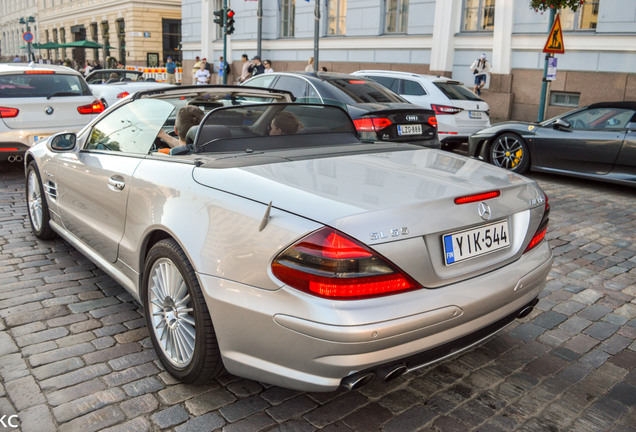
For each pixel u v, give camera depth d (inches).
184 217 103.2
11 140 288.0
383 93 313.4
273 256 87.2
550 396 109.4
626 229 231.6
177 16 1518.2
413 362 90.1
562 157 318.0
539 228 111.3
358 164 111.0
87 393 105.9
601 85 517.3
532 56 563.2
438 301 88.4
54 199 170.9
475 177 108.2
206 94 141.1
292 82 320.8
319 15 626.2
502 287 97.2
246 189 96.7
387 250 84.4
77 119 307.6
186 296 105.3
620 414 104.3
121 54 1578.5
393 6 690.8
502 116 590.2
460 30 625.3
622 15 494.9
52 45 1517.0
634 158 288.4
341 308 82.4
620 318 146.8
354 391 109.0
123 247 125.1
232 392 107.6
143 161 123.3
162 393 106.6
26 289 154.3
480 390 110.7
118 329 132.2
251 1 873.5
